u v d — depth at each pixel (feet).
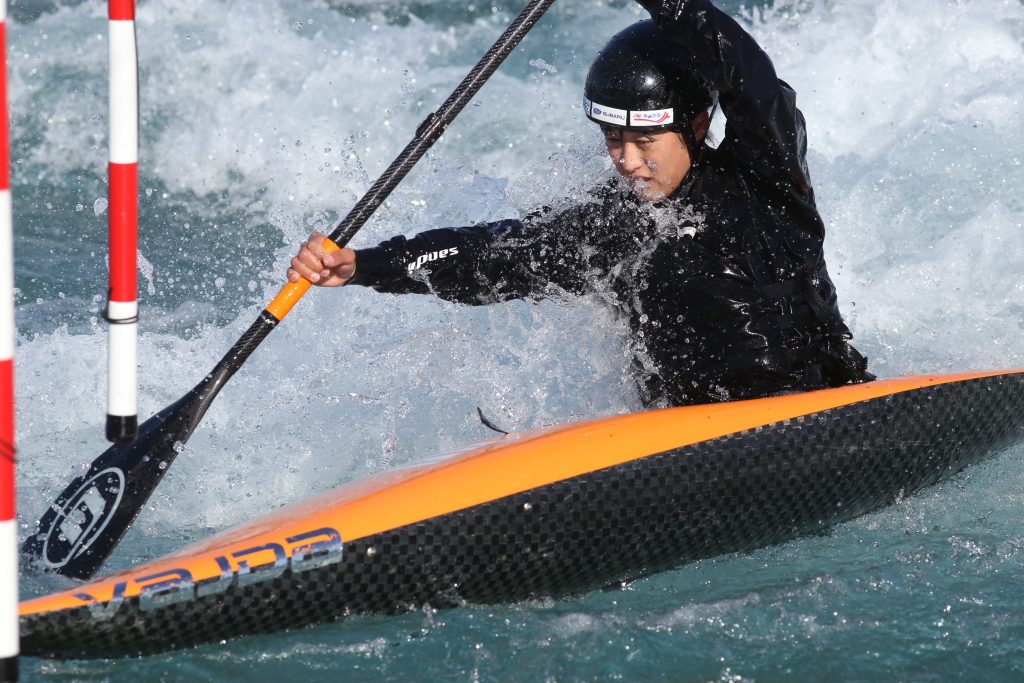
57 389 46.21
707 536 35.06
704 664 29.76
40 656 27.58
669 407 37.91
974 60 74.90
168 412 34.99
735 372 36.83
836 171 69.41
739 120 33.68
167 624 28.48
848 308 56.85
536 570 32.55
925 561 35.17
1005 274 58.75
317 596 30.07
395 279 35.96
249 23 84.23
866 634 31.09
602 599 33.65
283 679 28.68
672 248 36.09
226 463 41.47
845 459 36.76
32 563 33.63
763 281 36.29
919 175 67.97
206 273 60.34
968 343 53.83
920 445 38.55
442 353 44.39
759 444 35.45
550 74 81.20
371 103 78.07
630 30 35.40
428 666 29.53
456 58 82.89
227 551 29.32
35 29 84.74
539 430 36.11
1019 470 42.63
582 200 37.19
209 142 74.90
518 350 43.09
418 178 71.82
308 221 66.95
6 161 21.63
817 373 38.45
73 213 68.44
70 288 57.47
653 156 34.99
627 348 38.68
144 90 78.43
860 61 75.36
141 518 37.88
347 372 45.78
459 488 32.09
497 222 37.93
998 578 34.12
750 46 33.01
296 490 39.91
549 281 37.76
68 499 34.40
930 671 29.35
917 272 59.31
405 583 31.04
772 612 32.24
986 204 64.80
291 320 50.62
